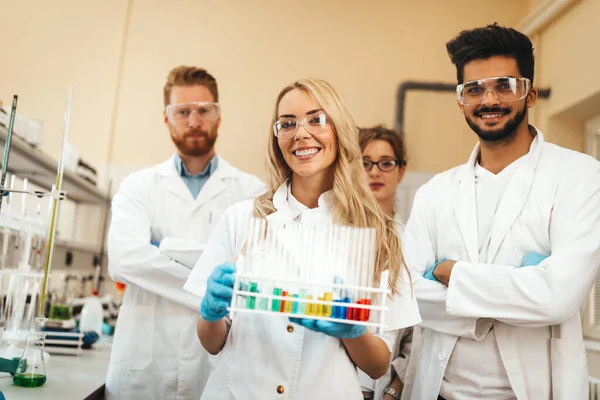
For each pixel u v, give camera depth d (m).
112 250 2.31
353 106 4.33
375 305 1.25
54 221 1.95
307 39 4.42
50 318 2.86
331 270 1.28
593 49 3.25
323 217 1.54
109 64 4.40
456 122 4.29
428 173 4.23
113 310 3.81
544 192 1.80
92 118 4.34
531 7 4.36
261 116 4.32
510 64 1.85
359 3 4.45
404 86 4.30
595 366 2.73
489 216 1.91
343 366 1.45
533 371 1.73
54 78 4.37
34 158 2.81
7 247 2.42
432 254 1.98
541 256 1.74
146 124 4.34
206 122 2.59
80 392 1.86
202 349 2.34
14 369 1.98
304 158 1.49
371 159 2.83
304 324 1.23
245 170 4.26
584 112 3.56
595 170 1.78
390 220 1.56
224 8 4.46
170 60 4.40
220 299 1.27
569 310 1.62
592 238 1.68
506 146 1.90
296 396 1.42
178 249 2.29
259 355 1.45
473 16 4.42
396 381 2.29
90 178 3.68
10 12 4.41
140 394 2.31
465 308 1.70
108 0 4.46
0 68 4.36
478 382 1.77
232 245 1.55
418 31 4.41
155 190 2.56
